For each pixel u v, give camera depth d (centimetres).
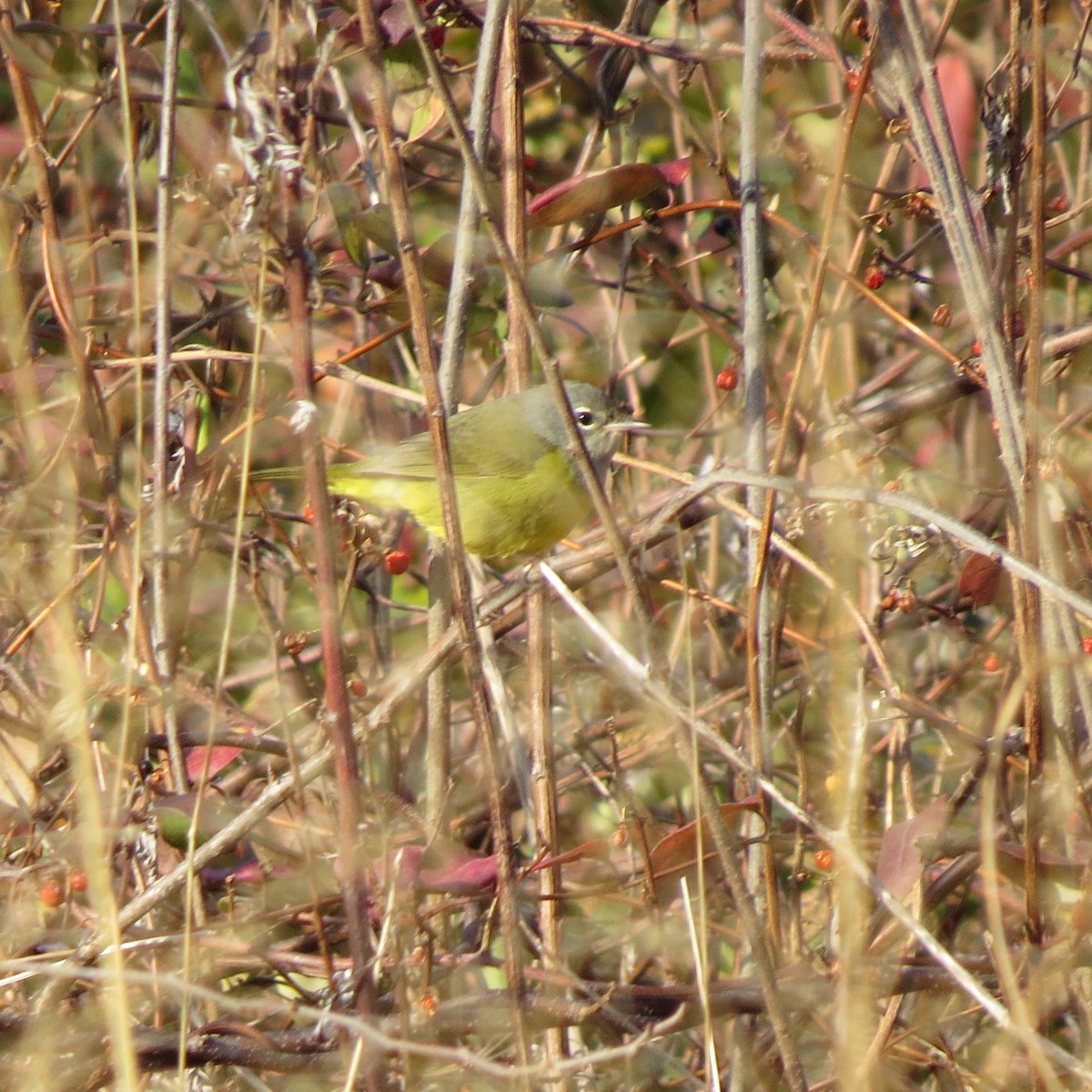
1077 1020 832
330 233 1033
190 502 927
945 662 1100
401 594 1281
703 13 1273
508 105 847
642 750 1035
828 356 966
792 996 736
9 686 814
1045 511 771
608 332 1178
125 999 577
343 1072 686
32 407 694
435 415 668
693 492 698
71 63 936
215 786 866
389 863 699
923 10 1139
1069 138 1215
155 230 996
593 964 897
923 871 773
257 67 693
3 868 769
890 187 1075
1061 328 1101
